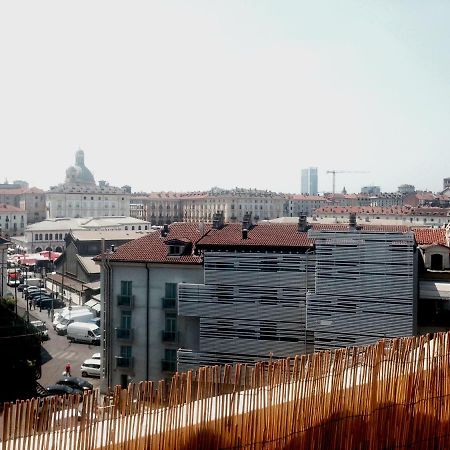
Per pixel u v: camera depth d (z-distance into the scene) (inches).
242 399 490.0
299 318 1743.4
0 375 1812.3
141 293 1987.0
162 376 1952.5
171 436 470.3
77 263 4168.3
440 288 1705.2
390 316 1621.6
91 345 2842.0
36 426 434.3
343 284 1670.8
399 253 1611.7
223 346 1815.9
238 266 1803.6
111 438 450.9
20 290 4264.3
